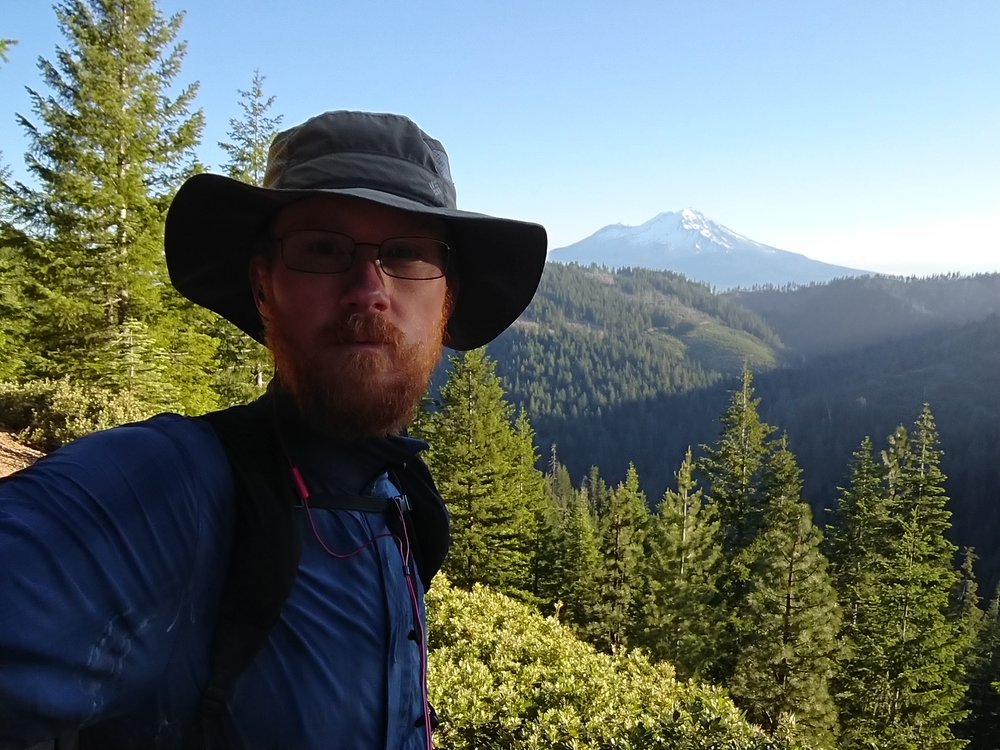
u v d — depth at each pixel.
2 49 9.08
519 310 1.54
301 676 0.88
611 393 195.00
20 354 15.93
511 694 4.83
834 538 36.66
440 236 1.17
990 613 52.00
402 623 1.09
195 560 0.82
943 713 25.62
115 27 13.54
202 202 1.11
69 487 0.73
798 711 23.44
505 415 34.53
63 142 13.02
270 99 19.27
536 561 36.44
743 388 36.41
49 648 0.65
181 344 15.95
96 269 13.25
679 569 27.75
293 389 1.04
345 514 1.04
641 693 5.96
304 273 1.06
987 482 90.12
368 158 1.09
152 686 0.79
